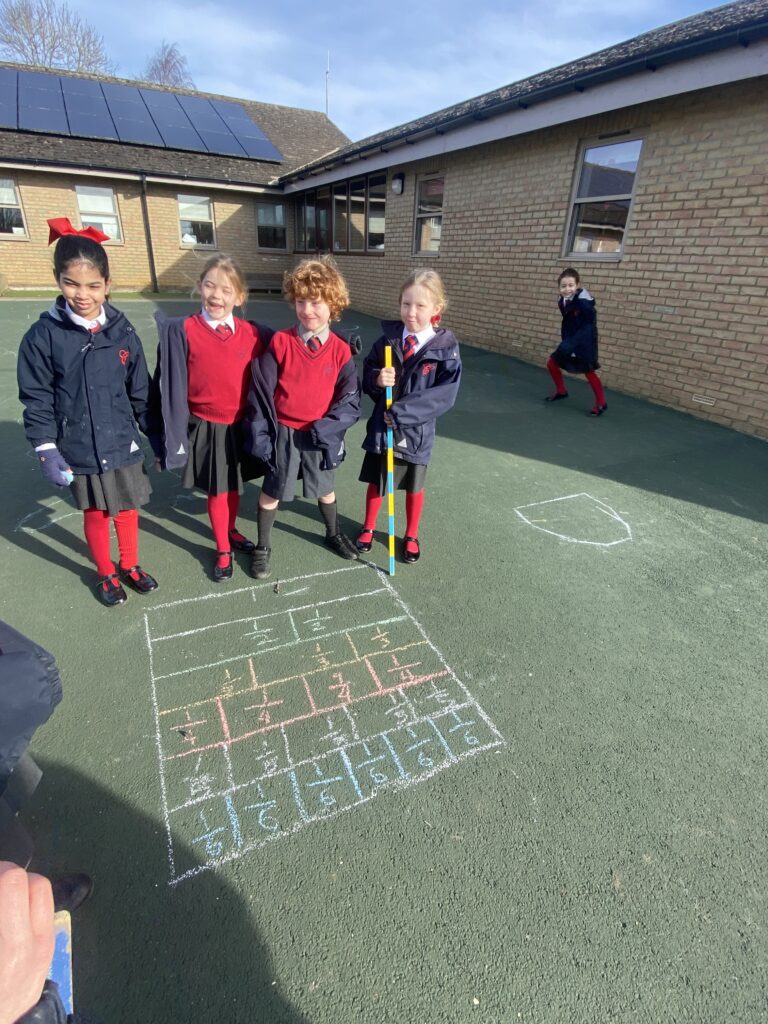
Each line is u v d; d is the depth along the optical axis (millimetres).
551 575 2879
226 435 2533
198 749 1855
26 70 13750
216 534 2678
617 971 1328
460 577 2826
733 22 4496
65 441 2193
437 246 9094
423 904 1446
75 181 11977
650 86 4984
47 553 2895
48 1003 613
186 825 1623
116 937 1358
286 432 2529
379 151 9125
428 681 2166
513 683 2178
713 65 4492
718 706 2117
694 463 4363
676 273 5398
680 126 5137
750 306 4828
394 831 1626
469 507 3564
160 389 2340
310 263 2305
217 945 1352
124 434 2303
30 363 2082
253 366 2404
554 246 6785
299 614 2504
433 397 2514
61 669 2150
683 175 5188
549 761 1863
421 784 1770
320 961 1328
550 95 5836
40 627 2365
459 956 1345
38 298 11102
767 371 4773
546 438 4816
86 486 2297
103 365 2170
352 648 2318
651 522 3463
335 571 2830
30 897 591
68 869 1496
